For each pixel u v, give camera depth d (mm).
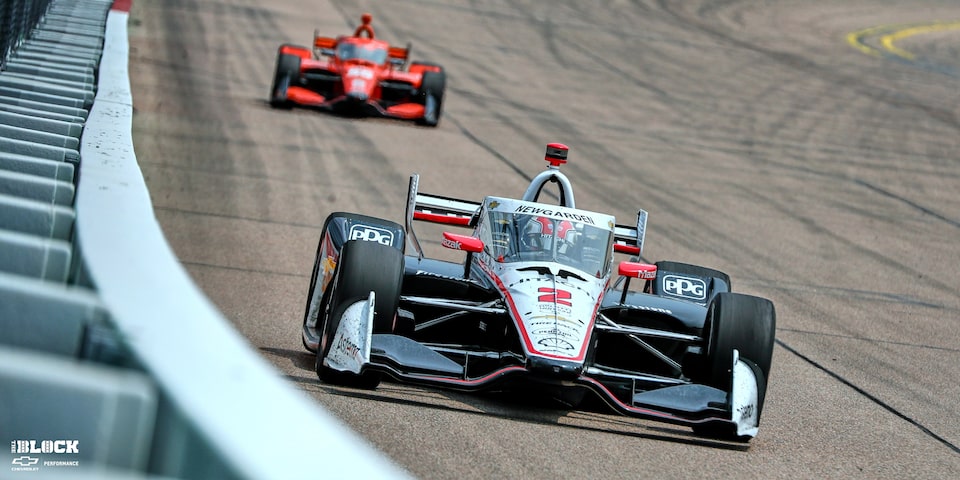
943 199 69750
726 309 24734
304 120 67312
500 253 26719
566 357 22438
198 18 105125
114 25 40031
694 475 20500
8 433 7578
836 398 29266
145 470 7488
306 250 39969
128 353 8164
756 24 157500
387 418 21328
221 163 52844
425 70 73375
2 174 15227
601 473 19719
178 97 68188
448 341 28031
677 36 136375
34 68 27578
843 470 22562
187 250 37688
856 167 76875
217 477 6484
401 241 27641
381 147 62656
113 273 9867
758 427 23609
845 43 151500
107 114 22156
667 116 88625
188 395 7027
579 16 141125
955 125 99688
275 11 116375
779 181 69125
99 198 13211
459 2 138250
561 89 95562
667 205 58125
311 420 7008
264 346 27266
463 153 64438
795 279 46156
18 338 9609
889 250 54562
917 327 40500
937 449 25406
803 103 102750
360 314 23422
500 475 18719
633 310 27484
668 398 23328
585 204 55469
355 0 130625
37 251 12180
